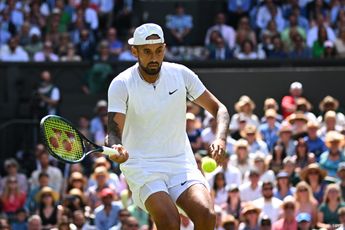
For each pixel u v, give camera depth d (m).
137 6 26.59
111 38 24.14
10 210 18.16
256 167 16.45
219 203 16.45
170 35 26.16
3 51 23.89
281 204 15.59
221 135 9.30
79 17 24.89
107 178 17.30
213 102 9.54
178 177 9.27
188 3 26.67
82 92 22.91
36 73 23.08
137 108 9.29
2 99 23.05
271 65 22.77
